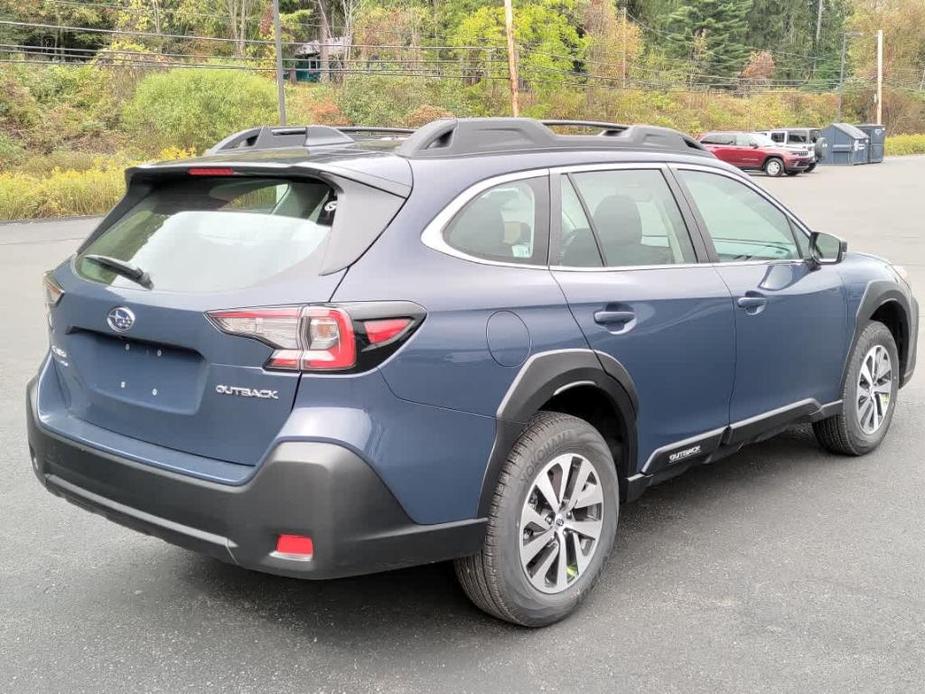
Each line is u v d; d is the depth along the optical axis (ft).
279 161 9.91
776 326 13.94
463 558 10.10
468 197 10.23
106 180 73.36
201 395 9.30
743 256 14.03
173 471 9.37
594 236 11.57
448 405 9.39
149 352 9.95
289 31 171.42
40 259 46.50
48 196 69.15
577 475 10.81
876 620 10.86
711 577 12.03
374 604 11.33
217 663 9.96
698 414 12.80
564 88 178.09
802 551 12.86
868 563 12.46
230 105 107.96
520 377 9.96
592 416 11.95
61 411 11.14
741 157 122.21
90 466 10.16
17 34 140.56
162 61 124.98
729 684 9.50
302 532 8.70
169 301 9.48
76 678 9.65
